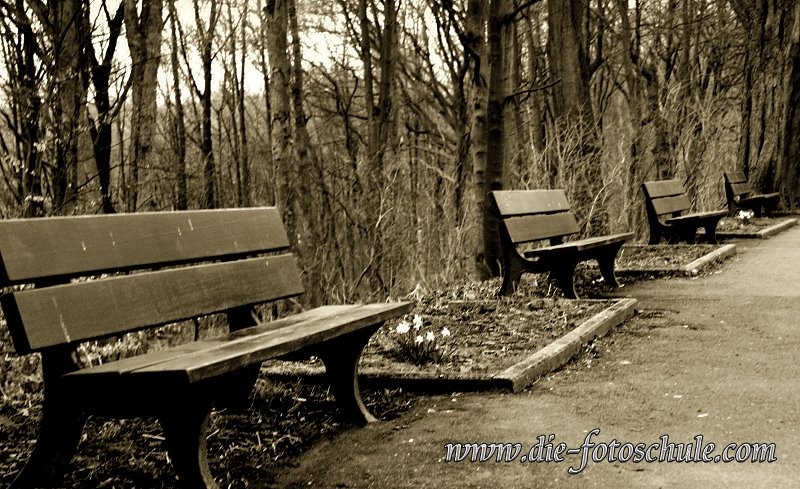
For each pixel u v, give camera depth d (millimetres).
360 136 26172
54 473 3041
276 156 13758
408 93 28047
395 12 23844
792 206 17594
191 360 2920
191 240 3975
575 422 3932
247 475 3420
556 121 14094
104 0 8734
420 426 4000
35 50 7582
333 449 3715
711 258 9648
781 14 17594
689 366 5012
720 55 28109
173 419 2949
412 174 18844
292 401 4445
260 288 4387
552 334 5871
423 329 6230
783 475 3166
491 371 4793
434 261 12664
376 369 4922
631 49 24891
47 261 3129
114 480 3371
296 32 19578
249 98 29906
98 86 9531
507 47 20516
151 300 3574
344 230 19938
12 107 7305
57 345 3020
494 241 9945
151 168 12078
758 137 17906
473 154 10305
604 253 8195
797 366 4918
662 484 3119
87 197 9023
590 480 3184
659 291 7910
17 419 4168
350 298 14398
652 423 3875
